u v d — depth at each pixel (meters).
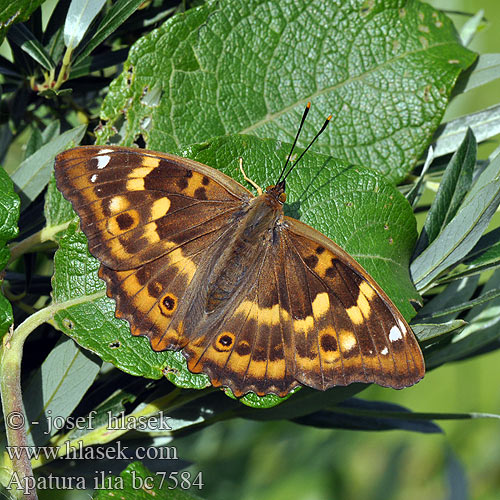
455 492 0.62
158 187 0.54
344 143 0.54
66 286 0.53
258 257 0.54
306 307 0.54
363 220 0.54
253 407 0.53
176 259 0.54
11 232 0.52
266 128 0.54
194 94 0.54
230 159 0.54
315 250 0.54
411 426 0.55
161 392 0.53
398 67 0.54
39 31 0.54
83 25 0.53
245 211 0.54
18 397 0.52
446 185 0.54
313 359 0.53
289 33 0.54
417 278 0.54
